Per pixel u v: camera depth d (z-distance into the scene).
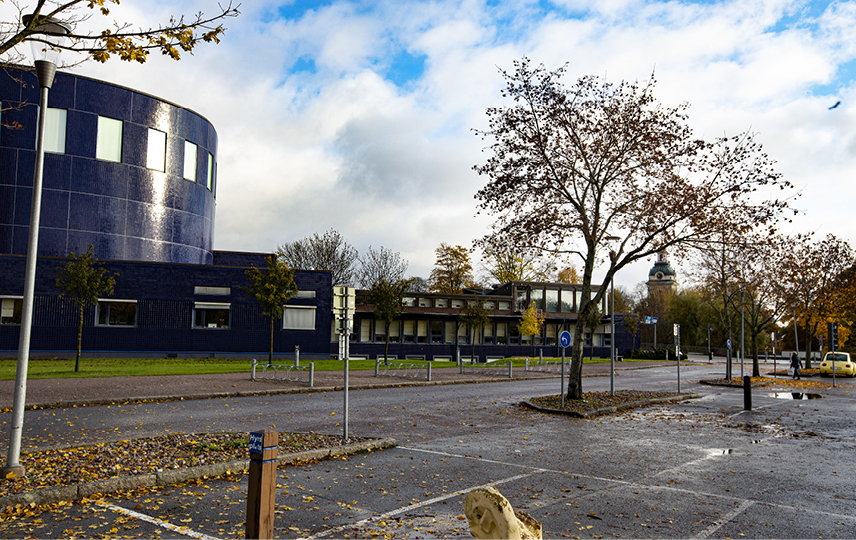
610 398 20.48
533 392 23.14
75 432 11.88
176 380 22.28
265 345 37.16
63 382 20.36
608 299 60.25
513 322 54.50
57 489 7.05
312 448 10.22
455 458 10.24
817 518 7.02
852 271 39.62
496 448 11.30
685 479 8.91
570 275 69.94
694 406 20.00
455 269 62.91
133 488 7.64
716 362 60.06
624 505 7.42
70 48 8.02
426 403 18.78
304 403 17.73
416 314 49.97
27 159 34.47
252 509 5.17
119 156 37.06
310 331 38.00
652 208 18.81
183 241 39.97
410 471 9.16
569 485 8.41
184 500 7.25
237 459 9.02
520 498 7.68
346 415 11.14
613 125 19.69
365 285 61.94
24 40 8.07
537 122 20.22
